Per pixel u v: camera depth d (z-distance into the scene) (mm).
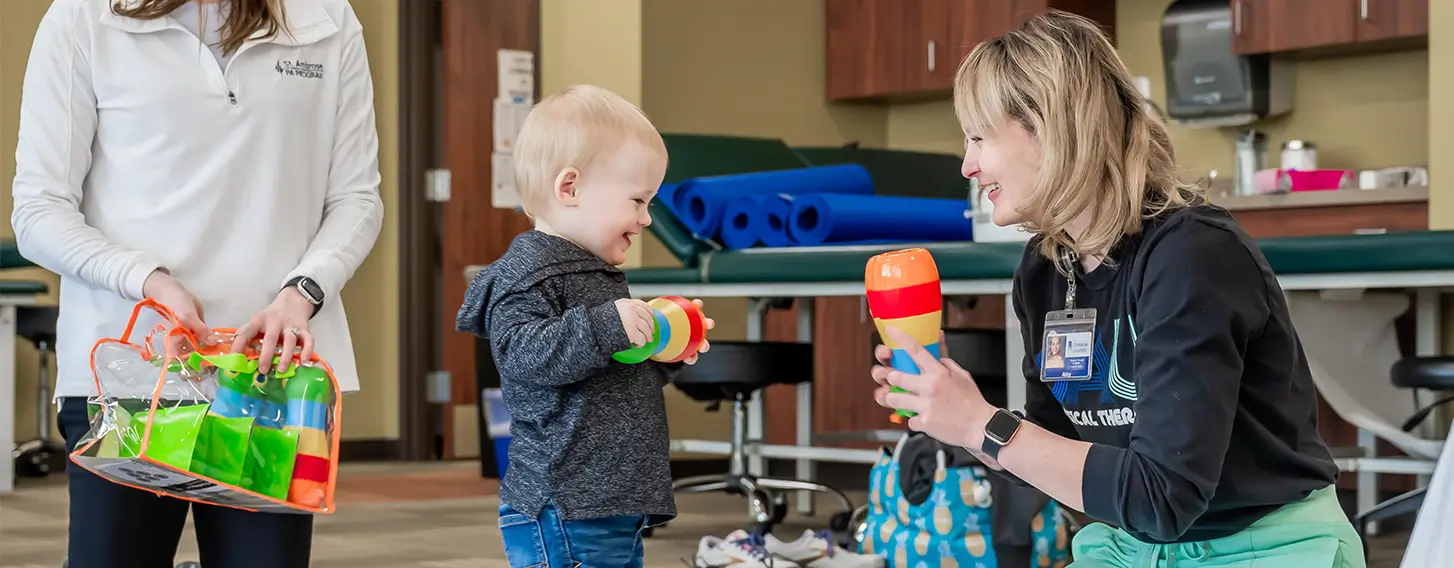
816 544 3295
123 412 1543
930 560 3078
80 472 1679
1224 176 5688
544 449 1765
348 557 3654
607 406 1777
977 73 1462
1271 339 1411
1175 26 5578
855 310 5859
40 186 1635
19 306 5676
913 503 3133
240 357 1604
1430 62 4613
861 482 5738
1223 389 1318
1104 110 1407
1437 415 4215
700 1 6359
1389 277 2889
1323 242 2936
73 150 1653
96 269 1618
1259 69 5434
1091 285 1484
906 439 3225
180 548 3738
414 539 4012
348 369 1761
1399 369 3500
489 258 6941
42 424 6000
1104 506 1331
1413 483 4535
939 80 6309
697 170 4543
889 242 4145
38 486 5578
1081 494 1340
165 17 1673
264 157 1710
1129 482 1312
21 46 6293
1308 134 5512
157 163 1667
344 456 6906
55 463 6254
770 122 6574
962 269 3436
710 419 6234
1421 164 5191
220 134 1686
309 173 1765
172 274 1663
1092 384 1492
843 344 5891
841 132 6809
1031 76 1414
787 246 3986
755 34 6531
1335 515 1478
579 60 6598
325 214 1807
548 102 1909
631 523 1806
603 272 1854
